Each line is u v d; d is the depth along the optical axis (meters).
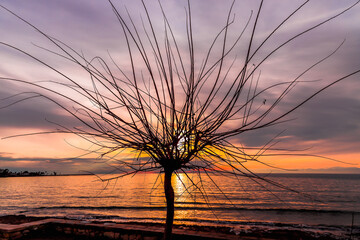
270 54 1.29
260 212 29.44
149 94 1.73
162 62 1.66
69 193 60.75
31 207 36.09
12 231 6.78
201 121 1.71
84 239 7.31
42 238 7.35
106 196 50.03
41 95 1.20
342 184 88.94
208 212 24.67
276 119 1.27
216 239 5.88
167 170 1.88
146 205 33.88
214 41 1.52
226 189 57.12
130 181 90.31
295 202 40.03
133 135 1.74
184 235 6.31
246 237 5.95
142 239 6.80
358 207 35.44
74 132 1.42
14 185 105.19
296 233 12.28
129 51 1.52
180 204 25.75
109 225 7.50
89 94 1.45
